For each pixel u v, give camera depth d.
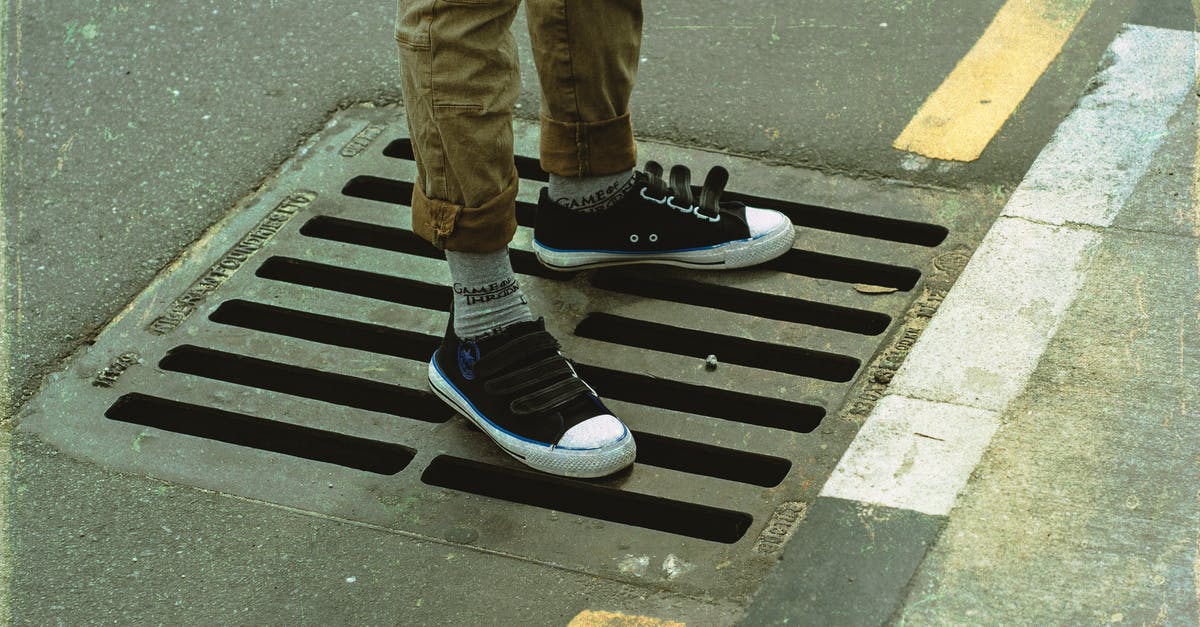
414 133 2.20
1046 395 2.42
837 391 2.53
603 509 2.46
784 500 2.31
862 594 2.11
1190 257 2.69
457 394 2.49
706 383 2.57
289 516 2.33
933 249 2.84
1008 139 3.10
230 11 3.74
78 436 2.51
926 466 2.31
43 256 2.96
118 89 3.47
